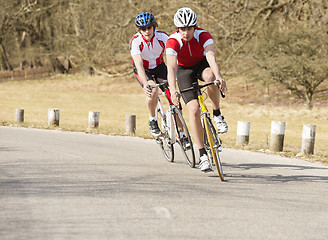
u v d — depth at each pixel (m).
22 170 12.04
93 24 57.91
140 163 13.90
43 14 75.00
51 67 90.62
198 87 11.16
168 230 7.12
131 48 12.68
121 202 8.77
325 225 7.67
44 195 9.23
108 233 6.92
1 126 26.17
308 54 41.19
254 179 11.80
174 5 48.03
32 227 7.14
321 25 41.66
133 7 53.25
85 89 67.25
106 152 16.23
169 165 13.66
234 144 20.42
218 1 46.31
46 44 77.62
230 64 46.97
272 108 43.34
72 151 16.16
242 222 7.64
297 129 30.47
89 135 22.59
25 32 82.50
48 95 57.53
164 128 13.56
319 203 9.29
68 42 62.22
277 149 18.58
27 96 56.06
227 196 9.57
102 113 41.38
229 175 12.30
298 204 9.11
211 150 11.15
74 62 85.88
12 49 86.50
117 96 57.66
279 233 7.13
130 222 7.49
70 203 8.62
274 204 9.01
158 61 13.10
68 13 62.53
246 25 46.16
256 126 32.00
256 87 55.16
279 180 11.78
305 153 17.66
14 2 72.25
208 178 11.70
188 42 11.24
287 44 41.66
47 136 21.20
